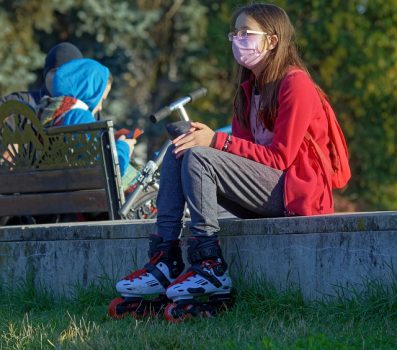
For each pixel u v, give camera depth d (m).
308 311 11.33
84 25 44.34
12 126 18.52
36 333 11.24
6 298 14.68
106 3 44.28
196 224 11.62
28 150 18.17
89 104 18.73
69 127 17.31
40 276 14.68
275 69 12.22
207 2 48.19
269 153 11.88
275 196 12.02
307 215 11.91
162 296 12.27
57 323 12.09
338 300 11.24
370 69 36.50
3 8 42.34
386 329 10.22
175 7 47.47
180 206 11.98
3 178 18.59
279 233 11.84
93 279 13.91
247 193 11.95
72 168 17.42
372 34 36.44
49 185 17.80
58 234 14.40
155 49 46.84
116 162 16.86
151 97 48.28
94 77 18.83
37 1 42.88
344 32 36.59
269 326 10.74
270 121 12.31
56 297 14.43
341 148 12.56
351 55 36.59
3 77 42.12
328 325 10.72
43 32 45.22
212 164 11.65
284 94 11.97
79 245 14.12
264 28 12.26
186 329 10.74
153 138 47.22
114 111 46.28
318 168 12.08
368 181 37.41
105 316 12.23
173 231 11.94
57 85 18.55
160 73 48.38
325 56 36.88
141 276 11.91
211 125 41.28
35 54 43.34
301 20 37.28
